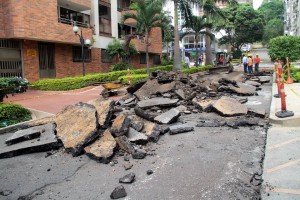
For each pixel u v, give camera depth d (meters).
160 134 7.17
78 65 24.23
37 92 17.77
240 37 57.31
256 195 3.96
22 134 7.10
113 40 27.62
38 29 18.92
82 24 24.81
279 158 5.14
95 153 5.75
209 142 6.40
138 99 11.99
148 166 5.27
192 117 8.99
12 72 19.05
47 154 6.25
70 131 6.79
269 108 9.63
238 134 6.88
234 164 5.05
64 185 4.78
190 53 63.38
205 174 4.73
